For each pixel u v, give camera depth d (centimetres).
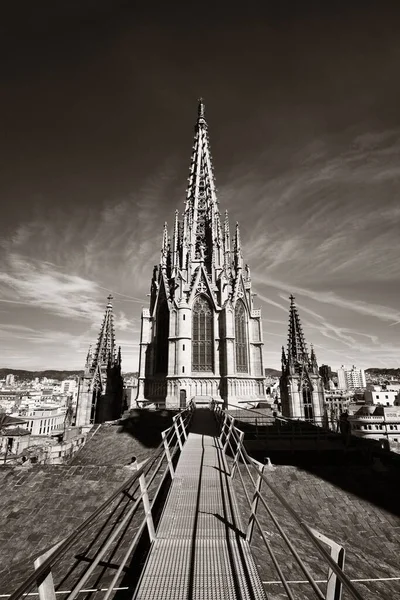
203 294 5838
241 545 913
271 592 944
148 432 3862
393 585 1320
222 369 5481
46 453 3466
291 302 5762
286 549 1302
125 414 4441
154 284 6328
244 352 5934
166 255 6456
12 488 1958
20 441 6581
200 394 5366
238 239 6500
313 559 1280
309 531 507
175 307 5609
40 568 404
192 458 1797
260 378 5847
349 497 2030
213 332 5659
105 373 5509
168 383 5334
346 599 1168
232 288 6075
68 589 982
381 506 1944
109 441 3812
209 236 6506
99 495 1884
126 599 840
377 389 18262
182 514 1112
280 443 3031
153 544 918
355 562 1449
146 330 6075
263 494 1992
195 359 5603
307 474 2264
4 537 1591
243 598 699
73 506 1798
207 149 7531
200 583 747
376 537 1694
